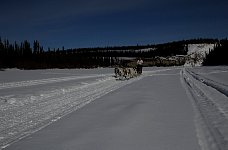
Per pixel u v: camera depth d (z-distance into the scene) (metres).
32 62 104.31
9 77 36.69
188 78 29.28
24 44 114.25
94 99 13.63
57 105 12.09
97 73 49.31
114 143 6.17
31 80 29.70
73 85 22.34
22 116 9.80
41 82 26.83
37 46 116.88
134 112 9.67
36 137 6.97
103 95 15.23
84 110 10.55
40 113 10.29
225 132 6.52
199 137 6.32
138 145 5.96
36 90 18.73
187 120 8.11
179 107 10.44
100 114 9.59
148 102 11.94
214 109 9.62
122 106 11.09
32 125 8.35
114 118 8.79
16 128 8.03
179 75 37.12
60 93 16.84
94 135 6.90
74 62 120.56
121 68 30.27
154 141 6.19
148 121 8.18
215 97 12.72
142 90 17.27
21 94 16.34
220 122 7.57
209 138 6.17
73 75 42.00
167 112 9.49
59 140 6.61
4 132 7.61
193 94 14.39
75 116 9.45
